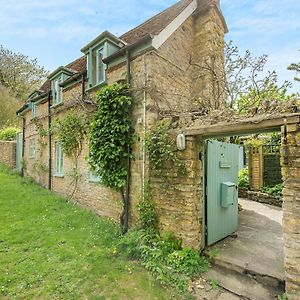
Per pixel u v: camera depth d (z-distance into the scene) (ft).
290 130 11.49
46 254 15.74
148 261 14.60
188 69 24.98
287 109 12.09
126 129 20.20
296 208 11.19
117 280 12.96
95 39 24.91
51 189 36.50
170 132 17.63
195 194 16.65
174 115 18.15
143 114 19.58
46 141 38.99
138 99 20.18
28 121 48.29
